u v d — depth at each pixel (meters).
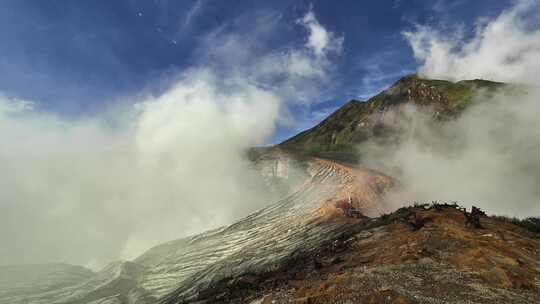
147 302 37.28
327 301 12.62
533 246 17.53
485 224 21.73
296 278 19.25
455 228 20.39
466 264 14.83
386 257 17.88
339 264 19.22
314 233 34.25
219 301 20.44
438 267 14.86
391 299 11.48
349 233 27.39
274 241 37.47
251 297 17.62
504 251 16.31
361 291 12.80
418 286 12.80
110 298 43.50
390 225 25.17
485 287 12.51
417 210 26.95
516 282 12.73
